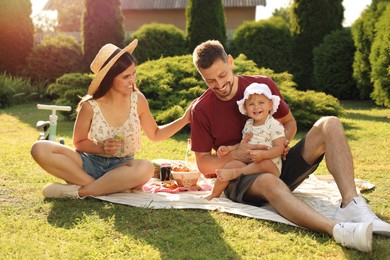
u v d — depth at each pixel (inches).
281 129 140.8
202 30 579.5
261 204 141.3
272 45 576.4
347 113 427.8
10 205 145.6
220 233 120.3
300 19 577.9
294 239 115.5
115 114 151.5
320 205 147.2
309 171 142.1
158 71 372.2
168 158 243.6
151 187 165.8
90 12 565.3
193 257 105.5
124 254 108.6
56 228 125.2
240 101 140.9
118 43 571.2
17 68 575.5
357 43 498.9
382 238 115.4
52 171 149.2
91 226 125.3
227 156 144.8
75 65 572.1
